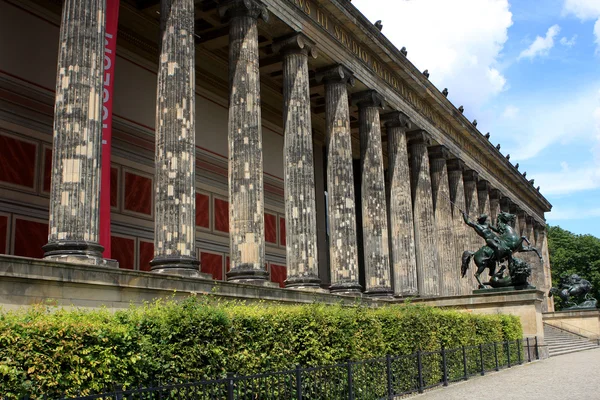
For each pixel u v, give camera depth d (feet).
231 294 92.02
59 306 66.39
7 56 103.86
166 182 89.92
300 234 118.42
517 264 152.15
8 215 100.12
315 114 182.60
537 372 110.52
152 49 133.08
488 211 234.17
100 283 71.00
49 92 110.42
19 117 104.58
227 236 150.71
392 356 76.13
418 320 88.58
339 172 135.95
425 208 178.70
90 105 77.92
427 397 77.61
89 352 44.09
